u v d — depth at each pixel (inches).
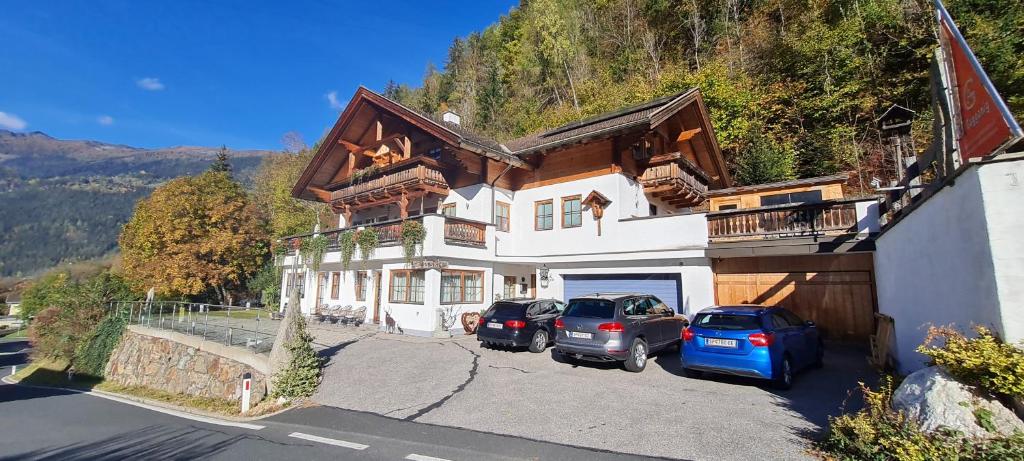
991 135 179.9
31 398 576.4
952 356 172.9
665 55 1252.5
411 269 635.5
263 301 1107.3
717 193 651.5
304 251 850.1
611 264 606.9
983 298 186.1
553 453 216.2
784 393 302.7
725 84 943.7
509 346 504.1
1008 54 594.2
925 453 160.9
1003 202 176.6
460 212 714.2
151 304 722.8
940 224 234.5
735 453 205.9
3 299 2048.5
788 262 519.8
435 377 378.0
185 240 1122.7
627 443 224.2
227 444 266.7
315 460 227.0
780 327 333.7
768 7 1098.1
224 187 1246.9
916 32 756.6
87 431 346.6
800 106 862.5
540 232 682.8
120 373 691.4
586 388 327.3
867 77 810.2
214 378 492.4
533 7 1556.3
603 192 617.9
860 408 259.4
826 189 583.8
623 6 1378.0
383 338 590.9
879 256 397.1
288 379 369.7
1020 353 160.2
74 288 885.8
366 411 309.7
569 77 1368.1
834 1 924.0
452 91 1849.2
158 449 272.2
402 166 726.5
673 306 557.0
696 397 297.4
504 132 1450.5
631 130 571.5
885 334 350.3
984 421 157.2
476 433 250.2
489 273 689.6
